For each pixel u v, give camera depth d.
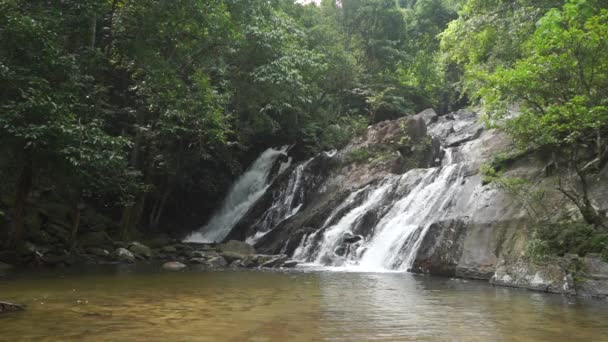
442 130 27.33
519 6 16.55
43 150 11.50
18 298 7.91
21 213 13.50
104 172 14.47
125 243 18.17
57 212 18.48
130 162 20.64
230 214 26.55
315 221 19.28
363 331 5.62
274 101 22.28
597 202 10.20
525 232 10.73
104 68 16.16
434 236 12.89
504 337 5.37
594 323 6.14
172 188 25.19
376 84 31.22
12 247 13.50
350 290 9.26
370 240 15.90
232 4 18.06
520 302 7.81
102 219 20.53
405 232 14.31
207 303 7.59
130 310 6.87
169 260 16.75
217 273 12.60
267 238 20.00
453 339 5.25
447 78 36.78
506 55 16.00
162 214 25.98
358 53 33.56
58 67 12.09
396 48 35.62
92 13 13.77
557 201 10.96
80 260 15.30
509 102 10.84
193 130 18.23
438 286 9.90
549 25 9.92
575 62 9.42
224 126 18.78
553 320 6.32
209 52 19.64
